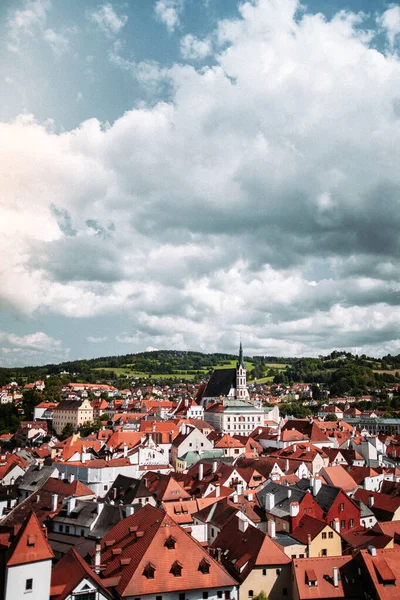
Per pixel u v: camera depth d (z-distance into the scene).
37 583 70.81
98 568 80.38
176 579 77.50
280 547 90.69
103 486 159.88
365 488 165.12
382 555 87.56
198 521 118.56
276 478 160.00
